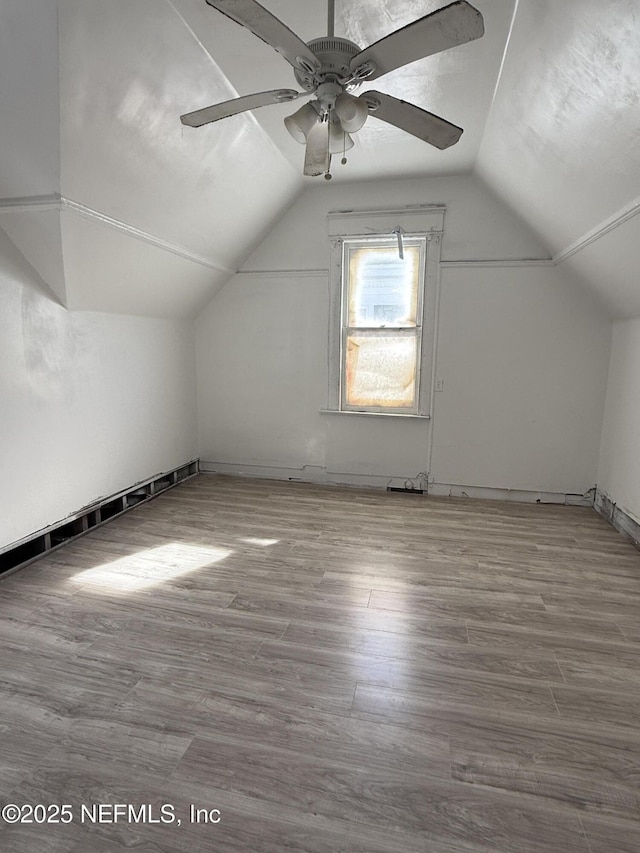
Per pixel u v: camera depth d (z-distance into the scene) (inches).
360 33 84.9
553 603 94.8
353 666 76.0
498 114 105.8
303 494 163.8
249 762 58.4
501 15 78.5
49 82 72.8
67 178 88.1
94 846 48.8
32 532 110.1
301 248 164.9
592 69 70.6
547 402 152.0
